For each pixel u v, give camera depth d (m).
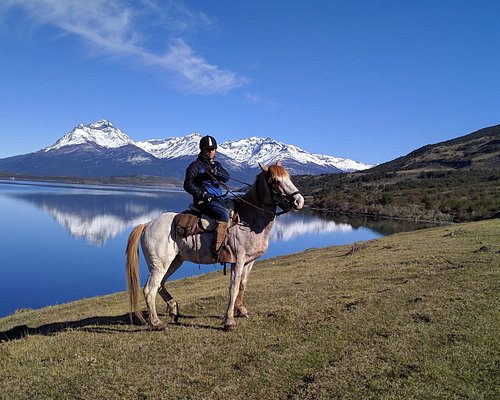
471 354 6.20
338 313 8.62
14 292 28.53
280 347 6.92
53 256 42.66
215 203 7.95
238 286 8.03
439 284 10.70
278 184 7.64
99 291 29.34
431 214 85.38
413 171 186.25
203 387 5.77
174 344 7.37
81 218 80.12
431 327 7.40
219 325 8.41
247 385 5.71
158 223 8.27
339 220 83.50
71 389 5.94
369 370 5.87
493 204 80.00
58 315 14.95
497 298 8.91
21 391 6.00
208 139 8.04
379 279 12.45
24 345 8.20
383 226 70.50
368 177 181.00
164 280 8.92
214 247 7.86
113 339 7.93
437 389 5.30
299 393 5.40
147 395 5.63
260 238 8.01
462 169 175.12
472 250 15.99
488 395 5.14
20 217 76.88
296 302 9.98
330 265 18.11
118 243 53.62
